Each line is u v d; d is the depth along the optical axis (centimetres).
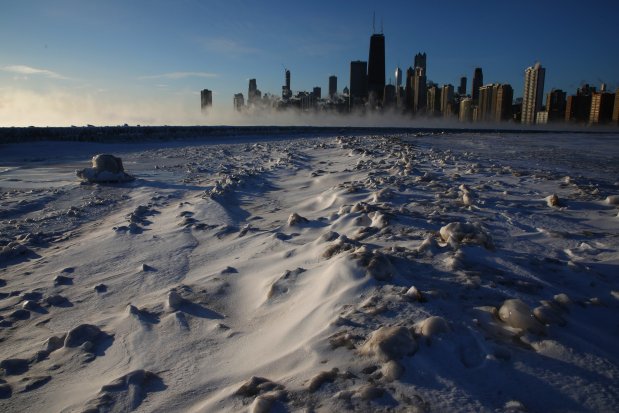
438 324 246
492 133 4291
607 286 344
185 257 505
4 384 269
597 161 1423
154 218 698
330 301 298
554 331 260
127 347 303
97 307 387
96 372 277
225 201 785
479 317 272
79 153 1919
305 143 2272
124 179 1062
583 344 247
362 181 857
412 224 510
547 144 2400
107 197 888
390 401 197
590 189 770
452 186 789
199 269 464
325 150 1642
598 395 203
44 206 815
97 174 1037
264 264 436
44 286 441
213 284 406
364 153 1352
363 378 214
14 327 357
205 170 1303
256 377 228
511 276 347
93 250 542
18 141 2098
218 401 217
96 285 430
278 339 278
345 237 424
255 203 794
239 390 220
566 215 585
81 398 246
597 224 540
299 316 298
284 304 331
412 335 240
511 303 271
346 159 1333
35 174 1227
